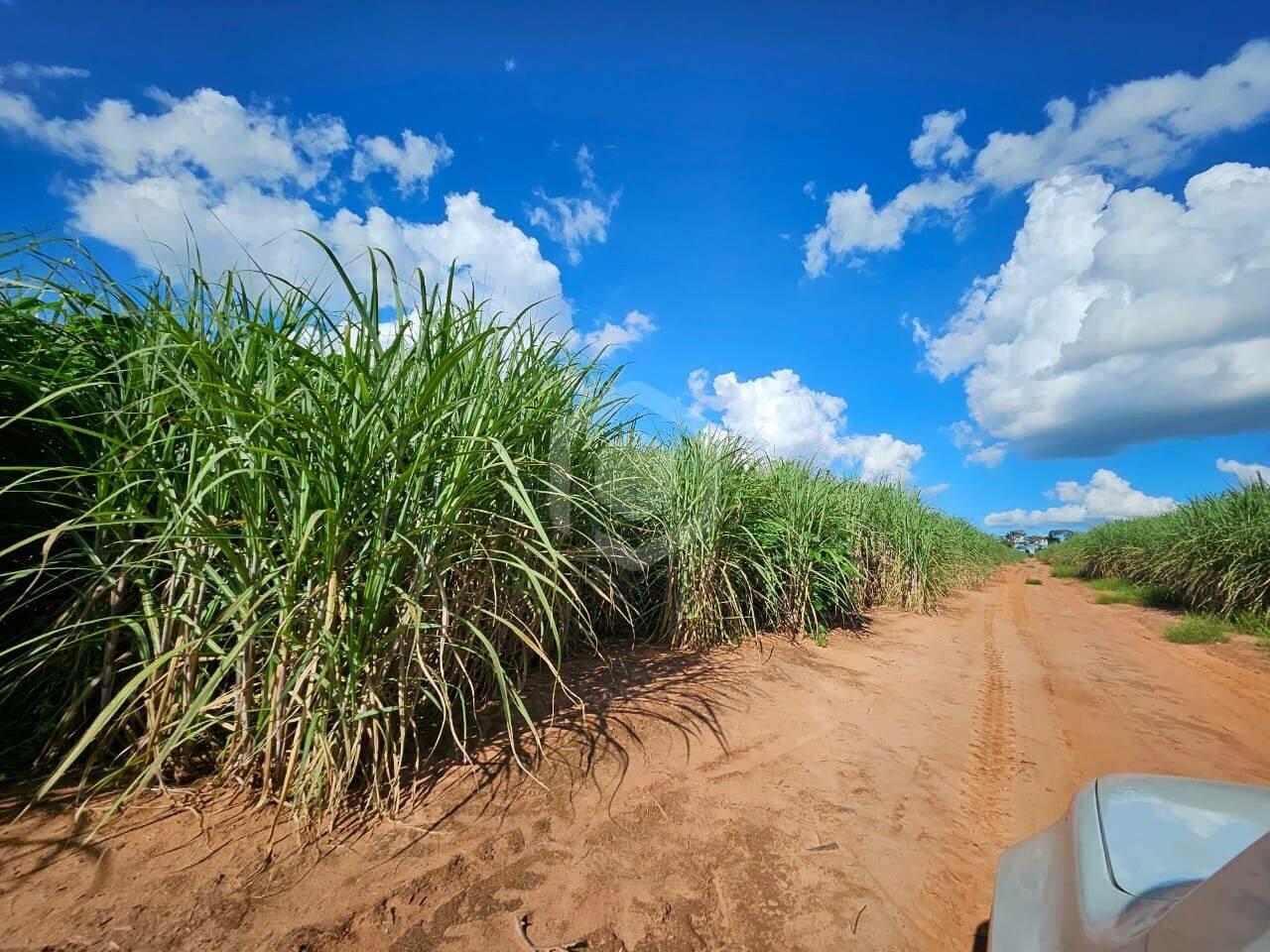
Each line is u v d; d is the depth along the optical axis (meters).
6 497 2.79
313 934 1.88
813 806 3.15
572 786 2.96
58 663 2.70
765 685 4.96
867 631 8.32
